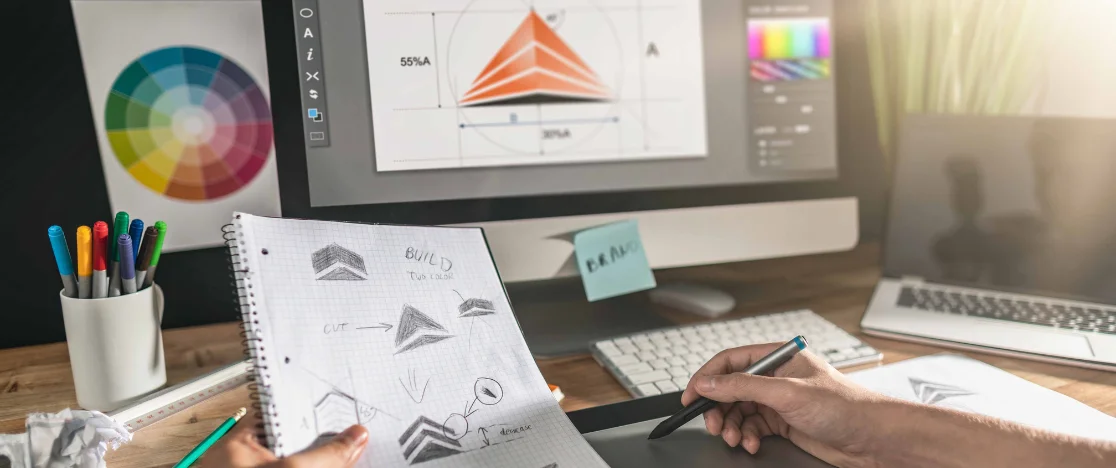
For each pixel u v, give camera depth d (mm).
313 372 415
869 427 420
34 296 769
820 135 758
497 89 666
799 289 824
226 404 570
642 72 702
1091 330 615
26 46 725
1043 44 785
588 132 691
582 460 424
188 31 765
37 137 743
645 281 704
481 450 427
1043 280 691
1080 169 669
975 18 781
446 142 656
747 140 736
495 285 551
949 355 595
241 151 796
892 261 773
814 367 469
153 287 583
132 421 522
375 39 633
